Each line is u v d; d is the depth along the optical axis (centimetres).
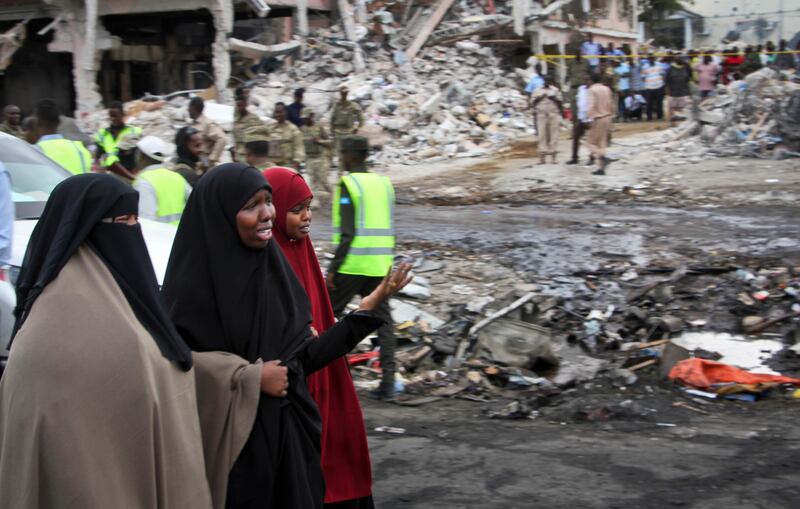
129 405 254
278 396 293
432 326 836
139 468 255
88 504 247
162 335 271
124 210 270
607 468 509
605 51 2756
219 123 2009
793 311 838
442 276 1001
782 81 1927
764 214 1275
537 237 1175
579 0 3095
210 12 2338
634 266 1016
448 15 2833
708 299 894
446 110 2244
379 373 742
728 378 686
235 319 292
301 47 2480
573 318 860
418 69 2508
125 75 2642
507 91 2473
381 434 582
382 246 654
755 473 496
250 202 290
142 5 2277
